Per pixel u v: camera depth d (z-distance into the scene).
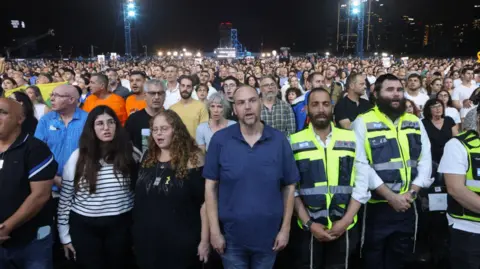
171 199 3.01
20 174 2.80
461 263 2.96
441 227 4.05
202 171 3.06
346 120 4.71
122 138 3.27
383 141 3.29
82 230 3.21
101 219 3.18
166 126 3.05
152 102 4.54
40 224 2.99
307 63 19.17
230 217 2.87
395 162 3.27
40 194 2.84
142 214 3.06
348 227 3.21
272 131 2.95
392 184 3.27
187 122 5.08
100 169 3.18
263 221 2.83
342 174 3.14
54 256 4.08
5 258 2.89
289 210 2.99
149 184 3.04
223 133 2.96
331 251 3.24
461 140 2.86
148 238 3.04
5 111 2.76
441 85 7.99
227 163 2.86
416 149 3.33
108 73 7.60
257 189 2.82
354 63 22.25
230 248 2.93
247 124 2.83
